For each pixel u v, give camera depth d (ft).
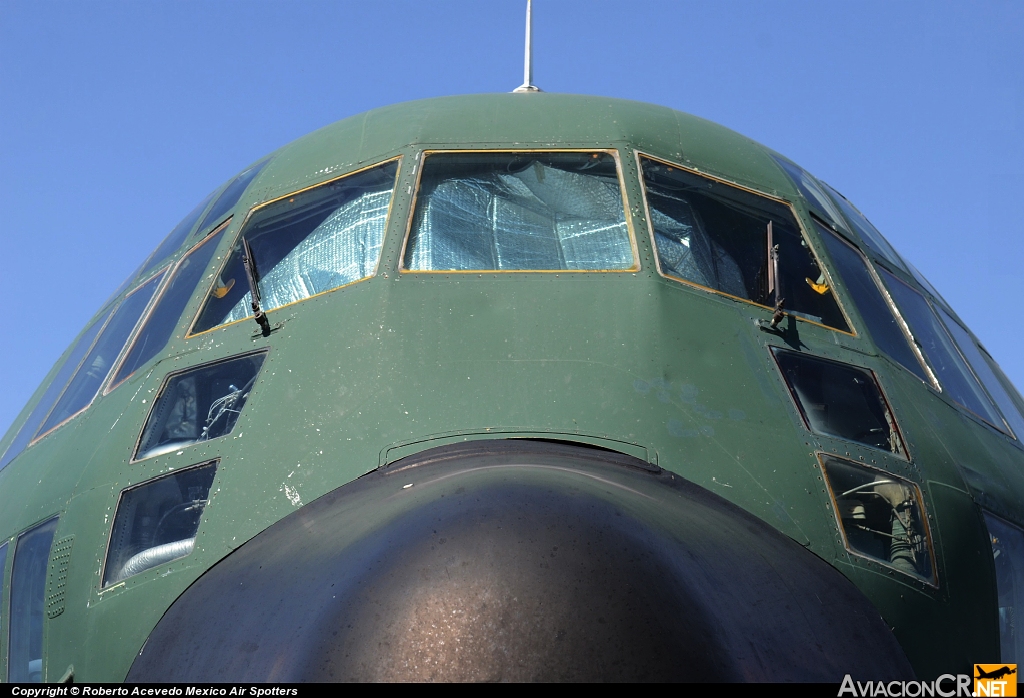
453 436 21.33
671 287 26.43
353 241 28.84
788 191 32.58
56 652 21.47
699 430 22.07
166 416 24.95
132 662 19.75
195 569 20.33
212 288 29.12
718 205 30.96
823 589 18.66
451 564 15.33
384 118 34.04
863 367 26.48
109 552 22.27
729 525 19.10
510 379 22.74
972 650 21.76
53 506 25.14
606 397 22.36
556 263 27.63
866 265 32.40
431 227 28.53
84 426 27.17
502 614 14.61
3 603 25.04
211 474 22.43
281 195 31.71
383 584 15.47
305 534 18.85
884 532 22.24
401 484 19.26
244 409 23.53
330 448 21.62
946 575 22.31
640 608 14.93
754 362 24.84
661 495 19.17
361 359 23.80
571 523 15.93
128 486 23.27
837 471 22.70
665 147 32.17
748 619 16.37
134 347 29.12
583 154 31.24
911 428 25.23
